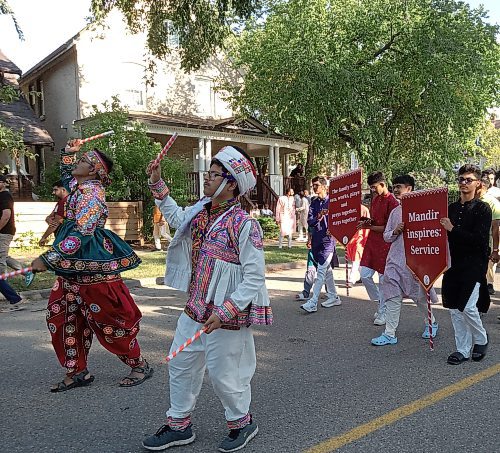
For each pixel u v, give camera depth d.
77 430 4.06
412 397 4.71
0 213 8.25
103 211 4.58
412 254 5.95
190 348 3.61
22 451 3.73
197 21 17.02
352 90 20.61
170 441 3.70
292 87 20.64
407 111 23.59
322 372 5.42
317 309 8.42
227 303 3.39
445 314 8.05
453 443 3.82
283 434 3.96
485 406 4.50
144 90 23.80
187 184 18.12
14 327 7.42
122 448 3.76
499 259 8.27
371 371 5.45
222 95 26.23
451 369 5.49
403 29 21.45
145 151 16.88
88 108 22.38
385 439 3.88
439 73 21.30
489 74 23.66
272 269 13.00
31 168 23.16
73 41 22.06
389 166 24.39
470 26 21.64
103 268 4.56
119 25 22.86
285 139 24.77
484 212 5.53
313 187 8.29
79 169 4.65
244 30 23.12
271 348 6.30
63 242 4.36
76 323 4.86
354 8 21.78
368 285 7.48
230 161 3.49
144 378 5.07
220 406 4.48
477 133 28.23
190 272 3.73
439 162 23.81
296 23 20.81
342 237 7.57
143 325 7.43
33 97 25.59
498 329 7.14
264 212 21.92
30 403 4.61
